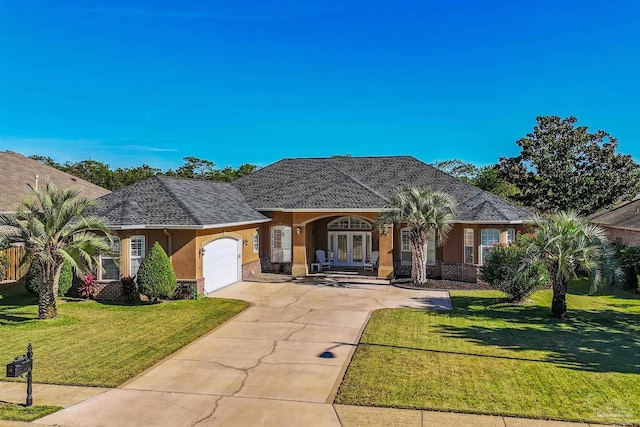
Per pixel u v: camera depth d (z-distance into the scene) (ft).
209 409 27.25
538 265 53.67
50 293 49.52
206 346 40.40
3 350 38.47
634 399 28.07
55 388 30.48
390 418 25.70
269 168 102.73
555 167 117.60
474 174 194.18
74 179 104.01
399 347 39.52
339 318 50.78
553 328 46.26
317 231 91.35
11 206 76.79
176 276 61.77
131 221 60.64
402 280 75.20
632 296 65.77
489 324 47.93
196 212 64.28
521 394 28.89
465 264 75.56
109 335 43.42
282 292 66.74
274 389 30.37
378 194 82.28
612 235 95.61
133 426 24.91
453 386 30.32
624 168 114.11
